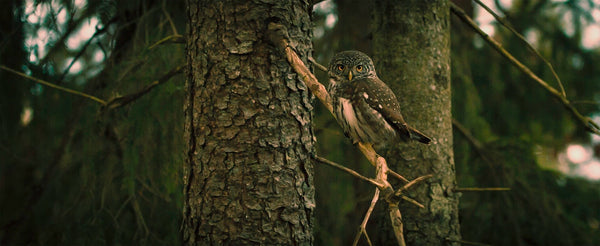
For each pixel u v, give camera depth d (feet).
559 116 34.47
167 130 23.85
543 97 33.91
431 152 27.09
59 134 28.30
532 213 30.22
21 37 25.14
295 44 16.94
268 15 16.70
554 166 37.81
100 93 25.90
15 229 27.63
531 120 35.35
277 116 16.55
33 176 31.96
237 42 16.56
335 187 28.96
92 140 25.34
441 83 27.76
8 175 30.73
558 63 33.42
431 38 27.71
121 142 24.70
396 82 27.58
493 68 34.27
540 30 32.99
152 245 24.94
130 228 25.62
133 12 26.81
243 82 16.44
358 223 30.07
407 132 21.74
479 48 34.58
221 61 16.53
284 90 16.76
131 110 24.08
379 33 28.68
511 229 30.42
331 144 29.99
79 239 24.59
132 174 24.11
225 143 16.33
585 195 33.12
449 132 28.04
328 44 32.32
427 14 27.78
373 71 22.95
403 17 27.89
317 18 32.12
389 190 14.39
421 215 26.66
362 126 21.68
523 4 33.40
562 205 31.68
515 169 30.55
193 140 16.94
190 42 17.37
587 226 30.35
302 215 16.76
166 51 24.04
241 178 16.17
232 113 16.38
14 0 24.47
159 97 23.79
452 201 27.35
